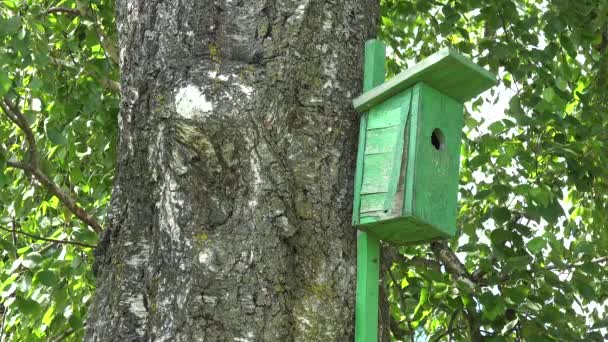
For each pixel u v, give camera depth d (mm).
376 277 2379
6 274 4137
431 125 2445
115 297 2301
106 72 4605
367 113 2504
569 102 4801
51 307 4430
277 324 2168
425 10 4977
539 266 3727
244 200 2236
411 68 2422
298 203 2324
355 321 2324
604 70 4930
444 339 4566
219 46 2418
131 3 2537
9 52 4254
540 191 3801
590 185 4336
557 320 3629
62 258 4145
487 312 3568
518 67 4641
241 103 2285
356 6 2609
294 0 2494
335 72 2492
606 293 4508
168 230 2256
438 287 3926
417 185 2352
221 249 2193
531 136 4270
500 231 3822
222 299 2154
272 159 2279
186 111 2270
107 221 2438
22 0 4578
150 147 2350
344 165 2441
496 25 4535
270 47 2424
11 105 3818
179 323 2158
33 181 4582
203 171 2246
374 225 2373
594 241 4805
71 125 4770
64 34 4828
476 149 5031
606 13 4691
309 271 2289
